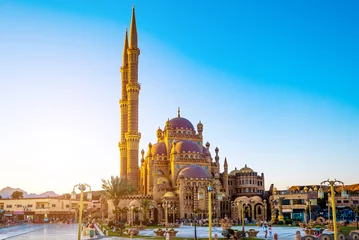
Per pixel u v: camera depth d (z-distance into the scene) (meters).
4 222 127.00
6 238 69.50
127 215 138.00
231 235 67.81
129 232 80.88
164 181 153.50
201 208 142.50
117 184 119.00
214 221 129.88
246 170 182.00
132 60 176.62
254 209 150.12
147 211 139.12
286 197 144.50
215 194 147.12
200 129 177.00
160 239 68.44
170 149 166.88
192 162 159.50
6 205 175.75
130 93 172.12
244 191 175.88
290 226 110.69
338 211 132.50
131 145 167.00
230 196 169.12
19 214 170.38
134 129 168.75
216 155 172.25
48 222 160.50
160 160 165.12
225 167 169.50
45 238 69.69
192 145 163.00
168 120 170.75
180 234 82.56
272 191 163.62
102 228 98.62
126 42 194.88
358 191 142.25
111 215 147.50
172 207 140.62
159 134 182.00
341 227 89.69
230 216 157.38
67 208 183.62
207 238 69.81
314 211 136.88
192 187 144.00
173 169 156.25
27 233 84.44
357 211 89.62
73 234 81.44
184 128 172.75
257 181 179.12
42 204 169.88
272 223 123.44
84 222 151.12
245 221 140.25
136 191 160.75
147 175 164.75
